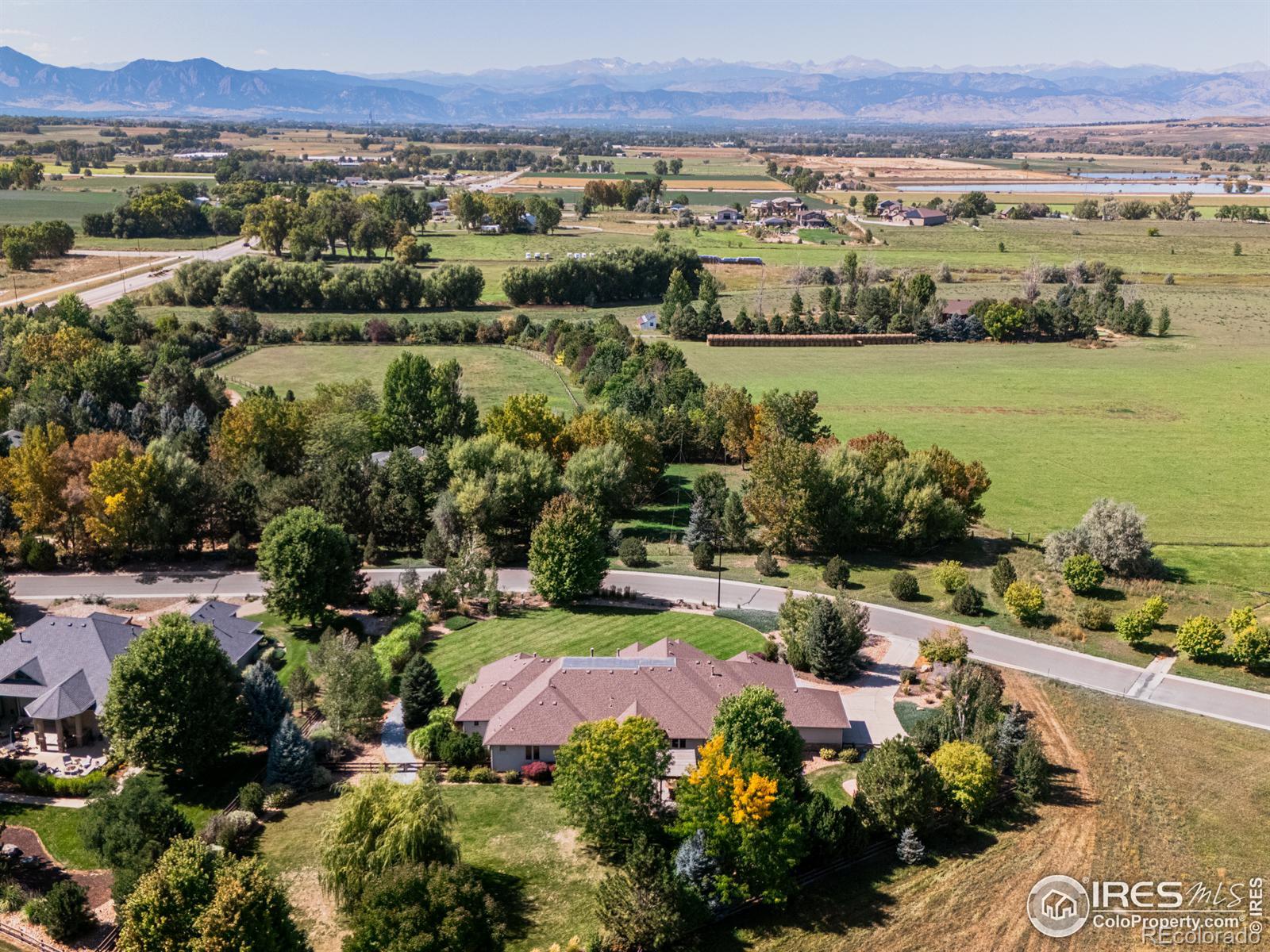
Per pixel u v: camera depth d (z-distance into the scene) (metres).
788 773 69.62
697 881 59.59
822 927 59.06
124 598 103.31
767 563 113.56
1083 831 67.75
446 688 86.31
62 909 56.12
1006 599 101.81
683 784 64.38
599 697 77.38
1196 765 75.94
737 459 153.88
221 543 120.56
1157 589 108.62
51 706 76.38
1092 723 81.81
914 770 66.00
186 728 71.50
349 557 99.75
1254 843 66.75
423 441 142.88
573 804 64.38
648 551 120.88
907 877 63.44
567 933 58.12
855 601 102.94
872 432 166.12
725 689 79.06
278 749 72.31
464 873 58.06
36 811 69.44
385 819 59.12
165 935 50.81
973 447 159.50
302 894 61.00
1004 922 59.22
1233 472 148.88
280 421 133.88
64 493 109.56
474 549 105.56
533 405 134.50
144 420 142.50
